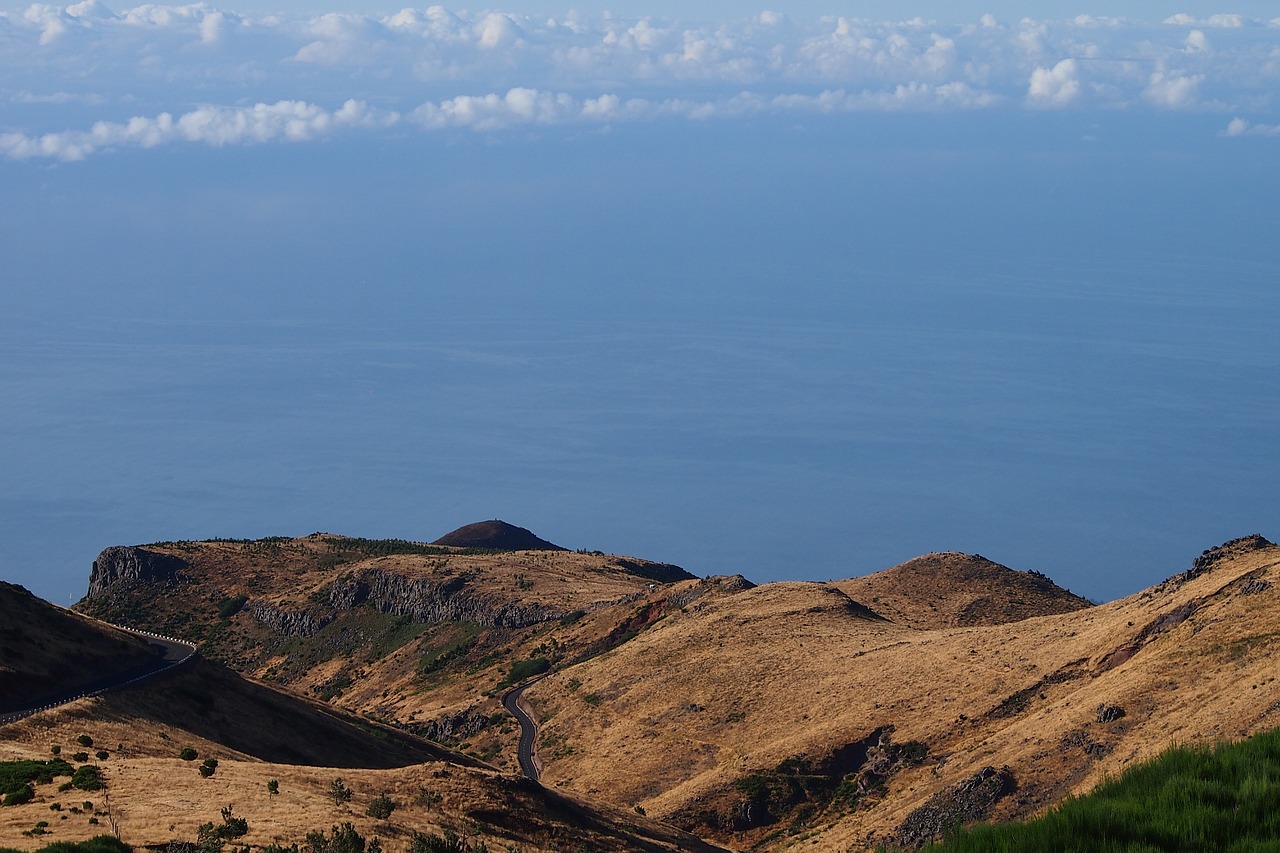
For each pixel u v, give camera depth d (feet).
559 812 220.23
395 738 326.85
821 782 330.75
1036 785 258.57
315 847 152.56
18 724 215.92
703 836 321.52
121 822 159.43
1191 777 84.28
